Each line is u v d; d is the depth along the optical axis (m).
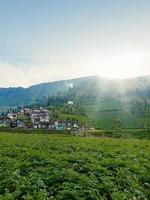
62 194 21.61
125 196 22.64
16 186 22.91
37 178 24.48
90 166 28.72
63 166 28.86
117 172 27.95
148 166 32.50
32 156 34.69
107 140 68.62
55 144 52.16
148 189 26.48
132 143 59.31
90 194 21.61
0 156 35.88
